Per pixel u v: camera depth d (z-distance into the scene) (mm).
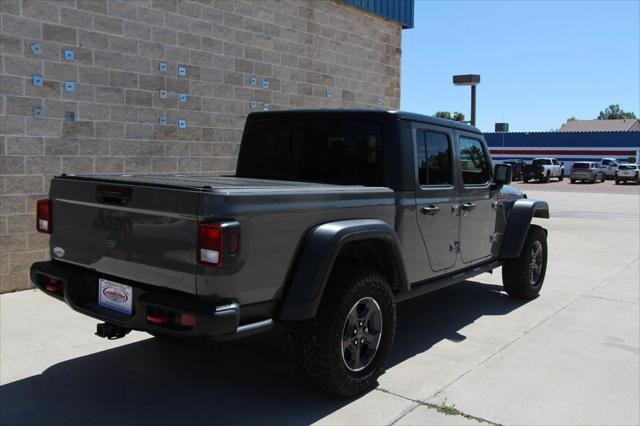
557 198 25734
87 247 3818
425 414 3818
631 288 7641
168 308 3242
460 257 5465
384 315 4137
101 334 3824
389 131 4570
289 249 3531
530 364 4777
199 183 3742
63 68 6867
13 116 6492
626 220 16141
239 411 3824
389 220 4379
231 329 3203
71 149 7016
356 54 11562
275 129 5312
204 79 8508
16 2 6418
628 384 4395
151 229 3396
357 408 3889
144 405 3895
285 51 9867
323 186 4109
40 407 3836
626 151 48875
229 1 8789
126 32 7457
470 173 5707
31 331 5324
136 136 7688
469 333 5590
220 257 3094
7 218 6551
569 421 3768
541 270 7062
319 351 3707
